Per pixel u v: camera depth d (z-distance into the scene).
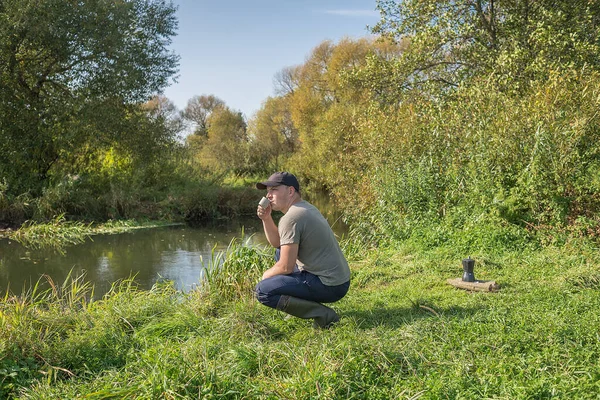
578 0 12.99
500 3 13.61
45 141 18.61
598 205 7.95
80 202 18.53
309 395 3.17
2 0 17.03
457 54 14.01
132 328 4.85
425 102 11.26
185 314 4.96
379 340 3.92
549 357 3.57
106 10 18.14
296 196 4.68
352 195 11.20
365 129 11.16
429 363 3.56
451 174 9.00
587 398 3.03
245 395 3.23
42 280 10.06
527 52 11.68
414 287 5.89
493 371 3.42
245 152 36.50
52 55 18.17
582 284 5.61
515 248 7.43
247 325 4.50
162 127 21.02
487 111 9.10
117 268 11.12
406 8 14.22
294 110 36.50
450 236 8.02
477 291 5.59
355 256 8.11
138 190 20.03
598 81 9.21
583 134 8.12
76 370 3.94
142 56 19.45
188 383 3.25
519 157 8.52
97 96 18.88
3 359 3.94
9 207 17.45
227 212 22.03
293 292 4.46
